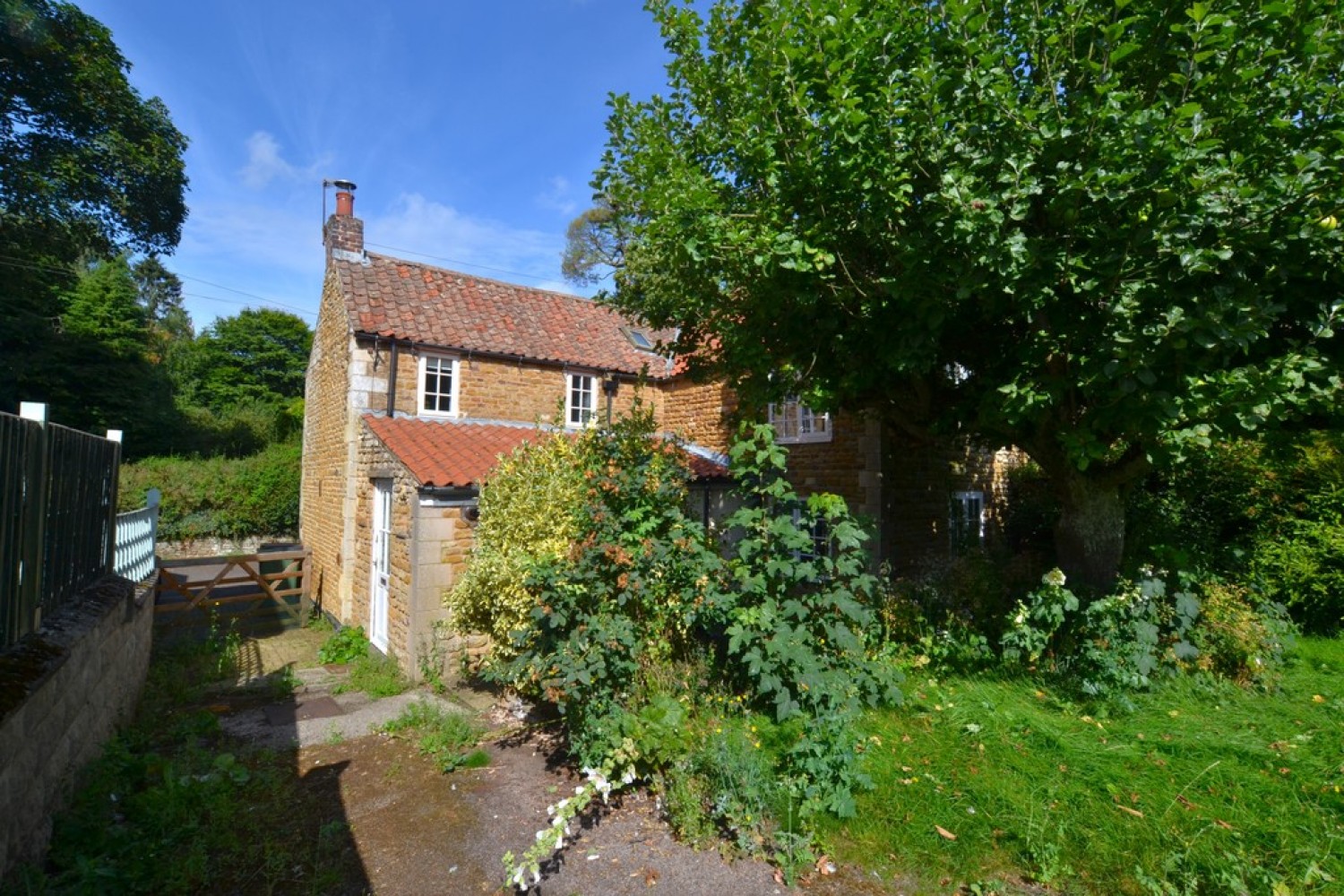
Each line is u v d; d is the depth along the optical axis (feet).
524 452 23.99
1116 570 21.22
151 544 28.99
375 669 27.04
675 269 21.47
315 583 41.96
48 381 66.18
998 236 13.89
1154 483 30.30
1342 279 14.24
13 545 11.51
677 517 17.85
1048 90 15.11
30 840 10.70
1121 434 18.61
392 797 15.43
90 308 75.31
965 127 15.01
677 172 19.15
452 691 24.68
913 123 15.37
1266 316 12.84
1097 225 14.53
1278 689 17.53
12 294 65.77
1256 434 16.96
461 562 27.02
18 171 52.75
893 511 32.81
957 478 37.52
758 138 17.44
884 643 20.61
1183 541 26.43
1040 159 14.69
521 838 13.33
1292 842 10.69
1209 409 14.29
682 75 20.99
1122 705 16.15
